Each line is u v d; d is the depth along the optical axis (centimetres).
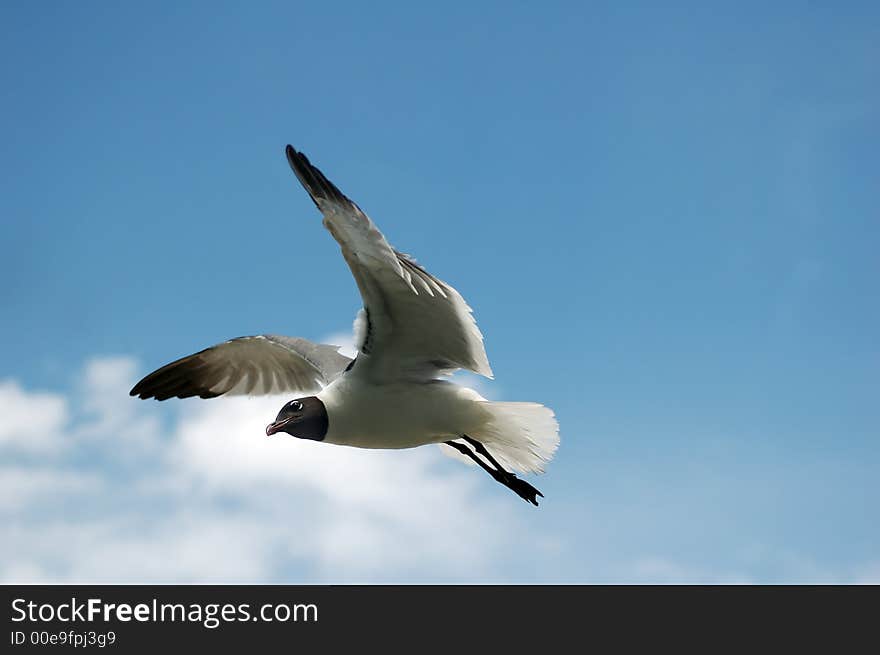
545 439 917
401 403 888
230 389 1064
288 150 750
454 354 883
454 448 998
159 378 1055
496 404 900
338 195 743
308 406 891
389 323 861
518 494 923
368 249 779
